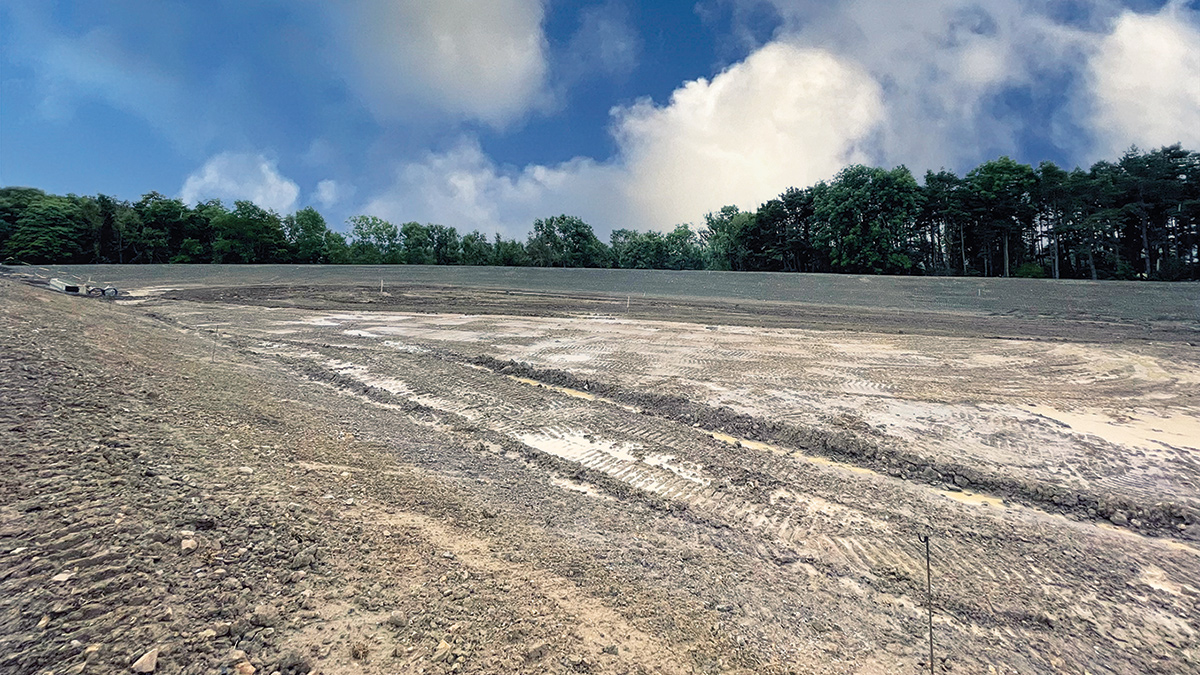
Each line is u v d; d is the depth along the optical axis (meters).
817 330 17.67
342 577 3.33
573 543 4.51
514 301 25.22
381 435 7.02
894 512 5.75
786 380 11.07
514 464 6.74
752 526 5.37
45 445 4.22
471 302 24.61
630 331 17.14
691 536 5.02
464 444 7.27
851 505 5.91
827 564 4.66
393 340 15.20
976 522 5.58
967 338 16.17
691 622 3.51
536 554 4.17
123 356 7.86
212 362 9.73
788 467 6.98
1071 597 4.27
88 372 6.46
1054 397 10.02
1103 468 6.92
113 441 4.64
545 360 12.81
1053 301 24.69
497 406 9.24
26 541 2.99
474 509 4.91
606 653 3.07
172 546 3.26
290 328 16.89
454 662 2.76
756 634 3.47
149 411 5.75
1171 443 7.79
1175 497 6.16
